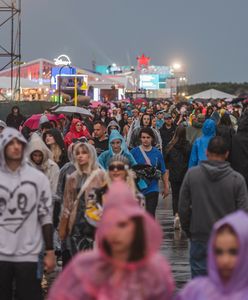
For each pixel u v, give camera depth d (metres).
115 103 93.12
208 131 21.98
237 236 8.60
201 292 9.11
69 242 16.19
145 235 9.09
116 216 8.99
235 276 8.73
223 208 15.40
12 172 13.88
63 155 22.02
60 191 17.77
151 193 22.66
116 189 9.12
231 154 22.94
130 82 169.62
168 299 9.40
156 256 9.38
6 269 13.80
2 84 80.44
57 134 22.03
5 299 13.93
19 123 48.72
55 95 82.31
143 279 9.25
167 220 30.20
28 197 13.87
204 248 15.51
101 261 9.27
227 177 15.43
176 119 52.91
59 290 9.31
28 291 13.88
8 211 13.79
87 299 9.27
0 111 65.00
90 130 42.66
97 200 15.73
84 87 84.75
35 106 67.44
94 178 15.93
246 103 39.50
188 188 15.68
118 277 9.24
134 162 22.45
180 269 21.02
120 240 9.05
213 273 8.84
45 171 18.22
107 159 22.25
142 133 23.09
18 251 13.80
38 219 14.05
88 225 15.77
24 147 13.94
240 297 8.77
